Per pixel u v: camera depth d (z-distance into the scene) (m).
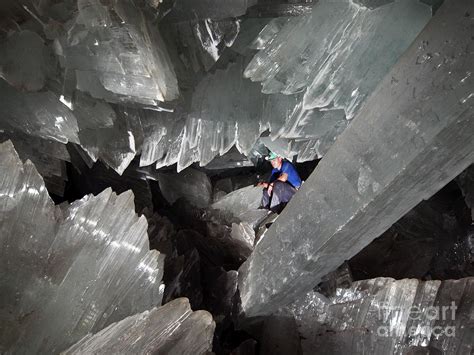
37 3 2.23
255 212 5.47
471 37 1.75
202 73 2.97
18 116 2.90
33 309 1.92
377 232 2.46
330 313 2.92
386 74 2.36
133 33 2.34
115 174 4.80
